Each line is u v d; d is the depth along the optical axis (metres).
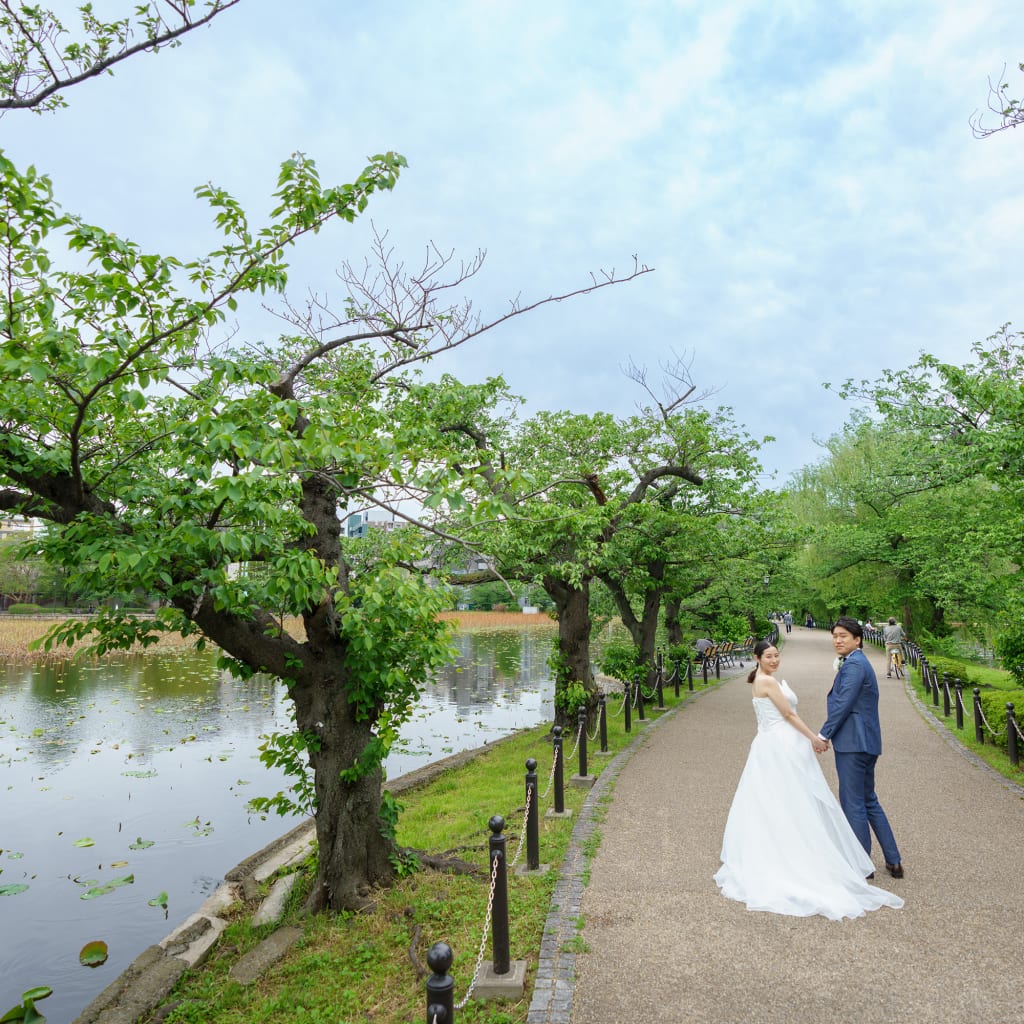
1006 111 6.91
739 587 24.75
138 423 5.93
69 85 4.06
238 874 8.12
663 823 7.65
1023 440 10.01
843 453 28.22
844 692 5.89
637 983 4.38
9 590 56.75
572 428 13.21
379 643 6.41
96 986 6.11
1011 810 7.88
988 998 4.07
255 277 4.92
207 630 6.12
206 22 4.18
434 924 5.68
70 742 14.44
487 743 14.66
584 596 13.62
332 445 4.46
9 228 3.97
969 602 22.09
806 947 4.71
